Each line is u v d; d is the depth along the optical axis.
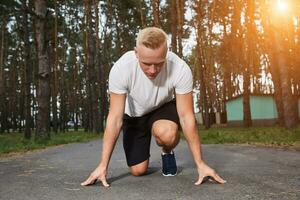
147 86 3.55
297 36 28.22
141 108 3.71
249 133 13.36
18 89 44.16
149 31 2.98
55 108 32.22
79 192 3.20
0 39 35.47
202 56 28.55
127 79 3.45
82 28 31.88
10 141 16.09
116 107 3.45
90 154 7.48
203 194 2.97
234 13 27.22
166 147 3.85
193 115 3.47
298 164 4.70
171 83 3.52
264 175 3.82
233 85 40.69
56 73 31.92
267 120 31.88
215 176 3.39
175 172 3.95
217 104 43.59
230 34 31.28
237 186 3.24
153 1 20.66
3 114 40.41
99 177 3.44
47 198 3.02
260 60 38.53
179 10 19.86
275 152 6.47
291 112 14.61
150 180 3.69
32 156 7.58
